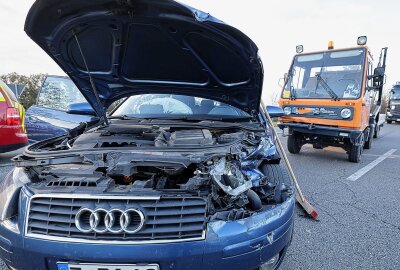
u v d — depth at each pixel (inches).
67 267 68.4
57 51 104.2
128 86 130.7
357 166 263.3
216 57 108.6
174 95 150.9
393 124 821.9
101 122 131.3
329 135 264.7
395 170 250.8
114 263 67.1
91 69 117.5
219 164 82.2
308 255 113.3
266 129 131.3
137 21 93.1
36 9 84.6
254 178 95.7
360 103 247.3
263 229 78.5
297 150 313.0
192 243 69.2
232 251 72.3
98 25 95.2
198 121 132.5
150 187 74.9
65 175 78.2
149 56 112.2
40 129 246.5
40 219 71.2
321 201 171.2
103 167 79.5
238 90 125.7
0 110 213.8
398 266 107.3
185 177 85.5
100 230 66.7
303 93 285.4
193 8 83.5
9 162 232.5
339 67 276.1
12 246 73.0
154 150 83.5
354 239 126.3
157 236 68.2
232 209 79.7
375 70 297.0
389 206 165.5
